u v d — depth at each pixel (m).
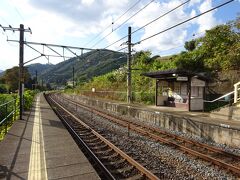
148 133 13.86
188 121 14.45
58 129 13.29
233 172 8.17
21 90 17.55
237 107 14.63
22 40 17.38
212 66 27.64
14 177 6.41
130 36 26.92
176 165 8.90
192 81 19.97
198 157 9.76
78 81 81.50
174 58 37.09
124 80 40.69
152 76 23.44
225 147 11.42
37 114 20.25
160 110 20.36
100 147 11.05
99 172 7.97
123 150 10.65
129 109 22.55
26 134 11.85
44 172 6.77
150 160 9.34
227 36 27.89
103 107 30.36
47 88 138.62
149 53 42.78
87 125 16.50
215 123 13.56
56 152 8.70
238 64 24.05
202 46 31.12
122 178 7.56
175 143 11.44
